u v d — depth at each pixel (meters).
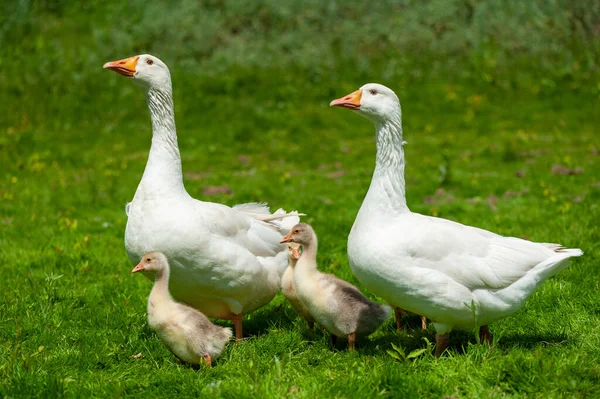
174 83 30.08
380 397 6.61
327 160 22.81
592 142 23.11
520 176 19.36
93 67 30.84
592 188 17.27
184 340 7.49
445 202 17.33
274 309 10.19
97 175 21.02
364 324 8.22
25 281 11.16
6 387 6.98
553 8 34.81
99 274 11.84
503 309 7.62
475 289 7.54
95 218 16.61
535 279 7.64
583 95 29.30
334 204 17.31
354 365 7.40
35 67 30.45
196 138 25.47
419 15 35.66
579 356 7.33
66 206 17.55
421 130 26.48
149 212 8.49
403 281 7.48
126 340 8.60
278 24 35.66
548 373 6.77
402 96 30.08
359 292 8.47
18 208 17.22
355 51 34.00
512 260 7.57
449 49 33.91
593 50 32.62
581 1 34.69
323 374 7.17
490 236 7.94
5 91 28.47
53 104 27.78
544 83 30.14
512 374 6.82
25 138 24.61
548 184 18.14
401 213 7.85
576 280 10.23
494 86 30.66
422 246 7.46
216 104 28.61
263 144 25.06
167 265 7.68
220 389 6.80
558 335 8.41
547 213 15.10
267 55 33.41
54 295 10.37
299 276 8.32
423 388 6.78
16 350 7.77
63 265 12.29
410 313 9.56
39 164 21.86
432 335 8.61
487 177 19.42
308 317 9.09
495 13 35.12
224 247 8.48
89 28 34.41
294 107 28.84
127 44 32.66
